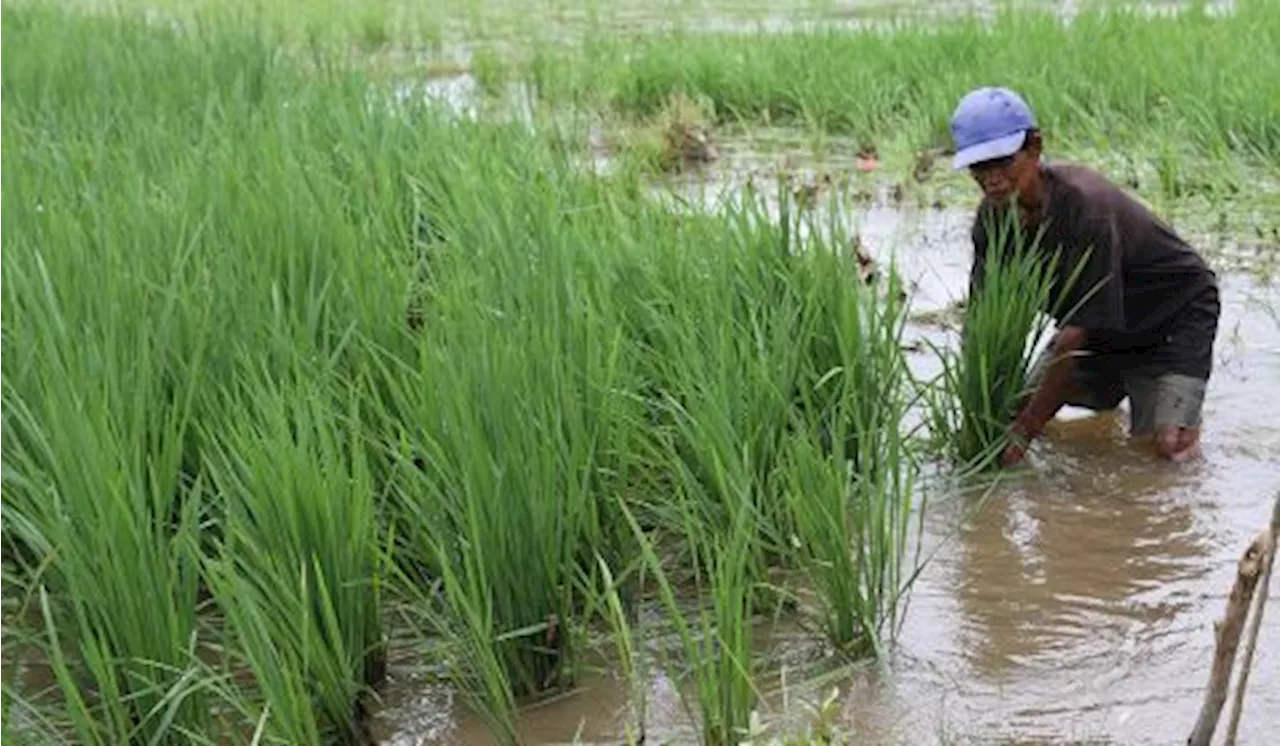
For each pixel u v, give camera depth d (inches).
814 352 217.3
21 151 288.8
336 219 234.1
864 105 440.5
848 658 175.8
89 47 437.7
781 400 198.5
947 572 195.5
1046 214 223.0
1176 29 494.6
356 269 218.8
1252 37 467.2
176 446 177.5
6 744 148.0
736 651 158.2
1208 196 344.5
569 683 173.2
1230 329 271.9
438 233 266.4
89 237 230.8
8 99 370.9
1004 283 222.8
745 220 235.0
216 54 430.3
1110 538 203.0
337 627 162.1
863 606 176.9
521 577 169.3
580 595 184.2
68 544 156.1
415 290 234.4
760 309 218.5
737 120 468.4
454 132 317.4
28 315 198.4
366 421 197.9
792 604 187.6
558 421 177.5
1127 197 227.6
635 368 209.0
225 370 197.6
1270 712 161.3
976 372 223.5
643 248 229.6
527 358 184.2
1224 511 209.6
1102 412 245.6
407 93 401.4
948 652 177.0
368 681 172.9
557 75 514.9
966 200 364.2
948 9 677.9
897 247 329.7
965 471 221.5
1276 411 240.4
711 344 204.8
